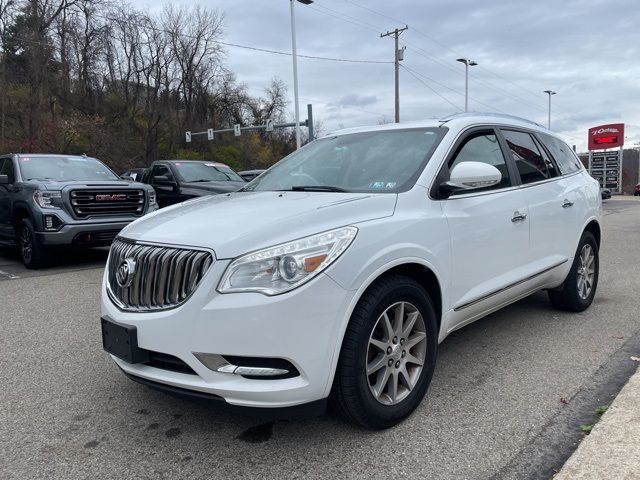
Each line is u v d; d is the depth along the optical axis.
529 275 4.41
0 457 2.99
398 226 3.18
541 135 5.16
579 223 5.24
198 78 59.59
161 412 3.50
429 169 3.62
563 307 5.54
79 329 5.35
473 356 4.36
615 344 4.59
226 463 2.89
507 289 4.15
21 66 36.78
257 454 2.97
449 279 3.53
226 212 3.29
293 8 29.78
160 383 2.92
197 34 58.78
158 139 53.16
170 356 2.86
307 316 2.70
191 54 58.22
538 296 6.31
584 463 2.69
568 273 5.24
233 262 2.74
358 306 2.93
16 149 34.22
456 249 3.58
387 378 3.12
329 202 3.23
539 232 4.56
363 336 2.92
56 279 7.94
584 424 3.20
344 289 2.81
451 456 2.90
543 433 3.12
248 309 2.65
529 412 3.38
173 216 3.44
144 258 3.02
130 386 3.93
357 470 2.79
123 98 50.22
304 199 3.40
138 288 3.02
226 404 2.74
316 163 4.31
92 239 8.71
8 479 2.78
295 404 2.75
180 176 12.02
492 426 3.21
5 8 36.09
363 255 2.92
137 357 2.95
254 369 2.69
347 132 4.64
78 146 38.81
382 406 3.08
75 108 43.38
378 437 3.11
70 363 4.41
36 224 8.41
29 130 35.44
